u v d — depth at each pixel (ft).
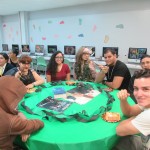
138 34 16.31
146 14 15.53
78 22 19.92
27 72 8.53
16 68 9.50
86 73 9.78
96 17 18.51
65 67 10.25
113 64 8.22
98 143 3.90
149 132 3.54
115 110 5.31
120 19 17.04
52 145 3.79
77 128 4.30
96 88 7.54
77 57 9.86
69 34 20.99
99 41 18.88
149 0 15.23
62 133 4.10
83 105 5.60
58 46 22.29
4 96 3.71
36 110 5.22
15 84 3.93
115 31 17.58
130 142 4.76
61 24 21.35
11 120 3.64
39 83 8.14
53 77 9.90
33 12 23.59
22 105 5.46
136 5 15.94
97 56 19.30
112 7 17.31
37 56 21.90
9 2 17.22
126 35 17.01
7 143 3.77
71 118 4.66
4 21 27.73
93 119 4.63
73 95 6.56
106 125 4.42
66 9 20.54
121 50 17.58
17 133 3.77
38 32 23.70
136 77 3.81
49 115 4.74
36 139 3.89
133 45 16.80
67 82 8.52
